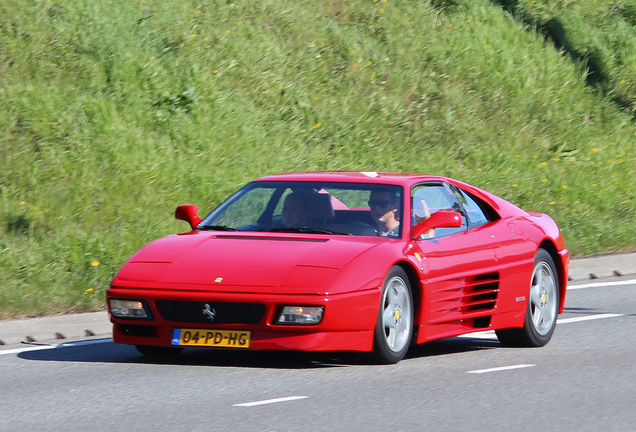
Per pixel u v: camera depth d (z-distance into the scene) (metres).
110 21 43.97
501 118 49.44
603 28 59.25
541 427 13.73
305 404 15.09
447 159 45.09
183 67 43.34
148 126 39.78
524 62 53.44
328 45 49.25
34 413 14.70
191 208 21.11
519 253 21.70
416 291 19.06
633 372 18.33
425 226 19.56
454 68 50.94
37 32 41.72
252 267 17.72
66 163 35.59
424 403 15.26
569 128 50.47
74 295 26.11
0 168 34.53
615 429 13.66
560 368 18.78
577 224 40.22
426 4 55.16
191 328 17.53
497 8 57.22
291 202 20.25
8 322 23.33
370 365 18.58
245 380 17.05
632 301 28.80
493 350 21.34
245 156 40.16
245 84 44.59
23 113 37.16
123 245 30.70
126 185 35.50
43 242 30.23
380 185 20.36
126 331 18.20
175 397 15.66
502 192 42.94
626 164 48.59
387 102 47.06
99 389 16.45
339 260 17.84
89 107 38.72
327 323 17.03
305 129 43.78
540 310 22.28
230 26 47.66
